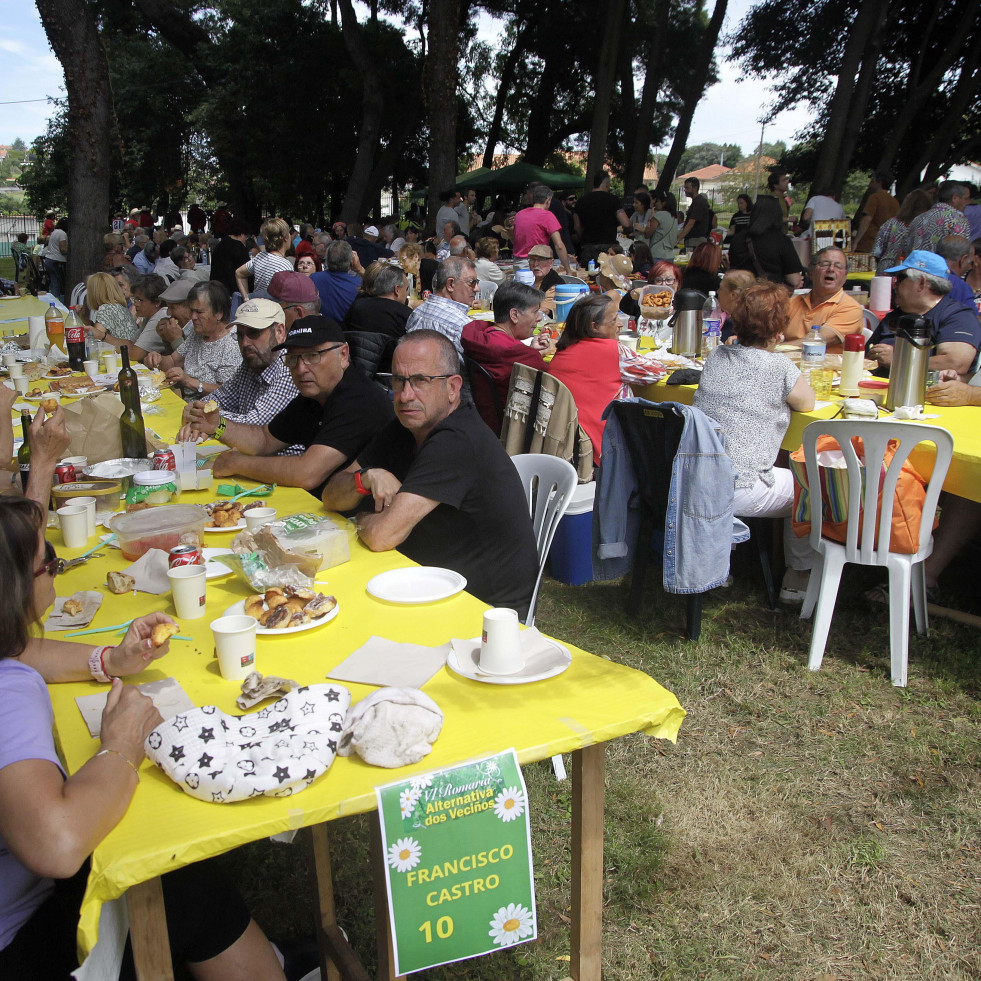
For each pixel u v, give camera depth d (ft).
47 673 5.37
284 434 10.98
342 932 6.32
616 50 56.08
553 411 12.23
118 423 10.07
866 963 6.45
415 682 5.24
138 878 3.78
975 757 8.70
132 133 86.48
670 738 4.99
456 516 8.05
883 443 9.55
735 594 12.75
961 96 60.49
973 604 11.98
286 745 4.33
